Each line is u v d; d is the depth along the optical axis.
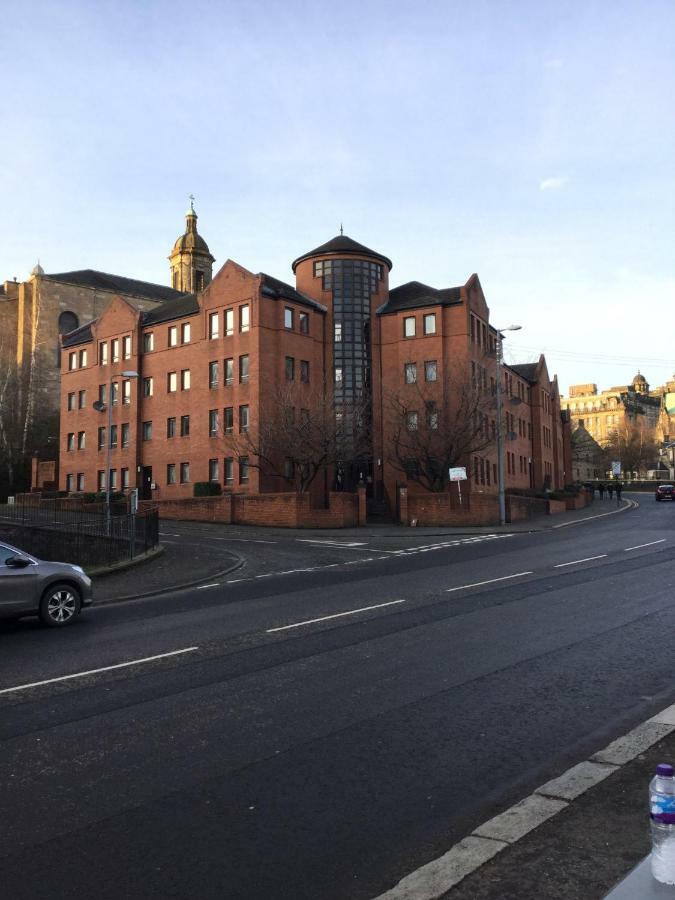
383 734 6.39
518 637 10.26
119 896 3.89
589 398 176.00
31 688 8.31
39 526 21.48
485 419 43.69
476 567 19.50
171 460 50.00
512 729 6.45
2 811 4.97
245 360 46.09
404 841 4.44
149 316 54.25
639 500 70.38
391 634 10.70
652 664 8.62
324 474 47.59
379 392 49.00
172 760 5.88
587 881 3.81
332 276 49.81
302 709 7.19
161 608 14.82
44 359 73.75
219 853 4.32
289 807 4.94
